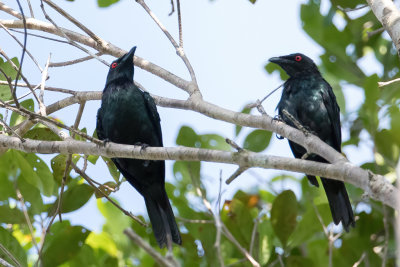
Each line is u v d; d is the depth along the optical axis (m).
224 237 12.52
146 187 11.91
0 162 12.27
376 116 11.91
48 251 12.15
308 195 13.16
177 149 8.99
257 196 13.57
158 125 12.23
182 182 13.31
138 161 11.44
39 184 12.43
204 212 13.00
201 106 10.09
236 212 12.43
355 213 13.73
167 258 5.74
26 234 13.57
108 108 12.02
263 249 12.70
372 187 6.75
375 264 12.98
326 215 12.38
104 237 14.17
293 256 12.50
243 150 8.34
